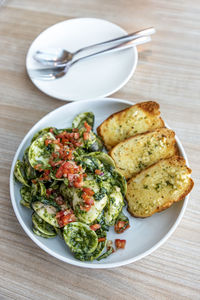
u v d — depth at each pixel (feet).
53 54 1.86
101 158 1.50
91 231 1.33
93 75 1.78
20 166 1.50
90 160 1.45
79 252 1.34
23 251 1.42
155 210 1.42
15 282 1.36
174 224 1.36
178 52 1.87
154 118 1.61
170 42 1.91
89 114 1.64
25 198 1.46
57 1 2.12
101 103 1.66
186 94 1.75
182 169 1.46
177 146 1.54
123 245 1.39
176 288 1.33
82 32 1.93
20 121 1.75
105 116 1.70
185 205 1.39
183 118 1.69
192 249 1.40
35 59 1.83
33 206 1.40
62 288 1.35
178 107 1.72
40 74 1.78
